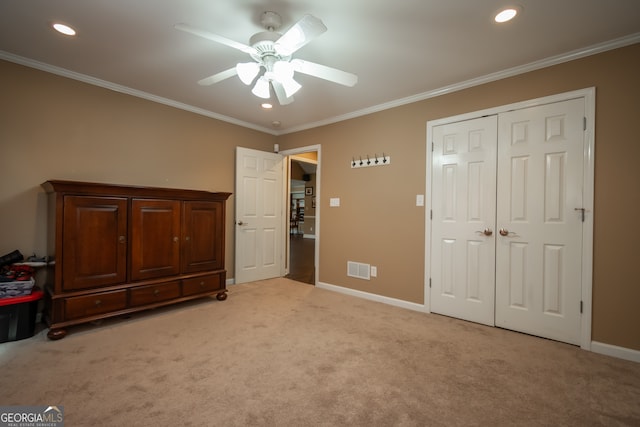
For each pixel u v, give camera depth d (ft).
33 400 5.16
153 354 6.91
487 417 4.91
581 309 7.50
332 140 13.12
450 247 9.67
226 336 7.96
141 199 9.13
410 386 5.76
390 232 11.10
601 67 7.27
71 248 7.84
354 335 8.14
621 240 7.04
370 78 9.14
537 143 8.14
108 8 6.05
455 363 6.66
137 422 4.68
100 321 8.84
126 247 8.82
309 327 8.66
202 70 8.86
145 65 8.55
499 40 7.09
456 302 9.55
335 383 5.84
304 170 38.27
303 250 25.81
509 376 6.15
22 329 7.54
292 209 42.80
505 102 8.67
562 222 7.79
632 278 6.92
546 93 8.02
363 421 4.78
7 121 8.13
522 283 8.38
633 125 6.91
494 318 8.83
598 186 7.31
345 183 12.56
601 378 6.09
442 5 5.86
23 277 7.70
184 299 10.11
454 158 9.61
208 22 6.51
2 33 6.98
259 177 14.35
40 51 7.82
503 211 8.68
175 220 9.93
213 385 5.71
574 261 7.61
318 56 7.88
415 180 10.48
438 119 9.96
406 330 8.52
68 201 7.79
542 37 6.95
